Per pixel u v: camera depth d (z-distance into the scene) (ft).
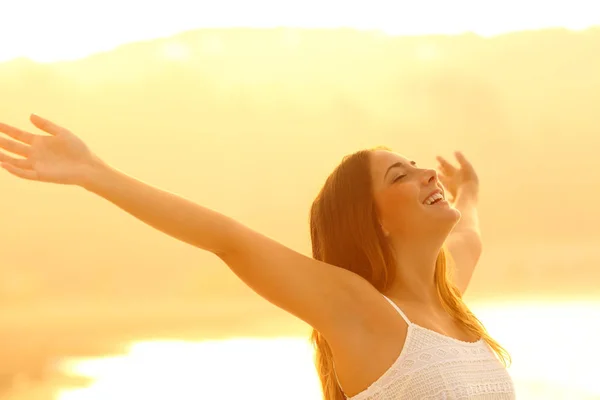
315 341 8.43
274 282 7.32
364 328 7.52
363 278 7.91
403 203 8.08
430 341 7.55
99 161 7.02
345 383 7.59
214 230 7.19
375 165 8.29
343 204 8.28
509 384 7.99
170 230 7.10
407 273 8.18
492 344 8.48
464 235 10.72
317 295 7.41
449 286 8.66
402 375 7.36
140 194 7.00
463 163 11.84
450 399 7.27
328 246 8.37
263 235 7.48
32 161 6.77
